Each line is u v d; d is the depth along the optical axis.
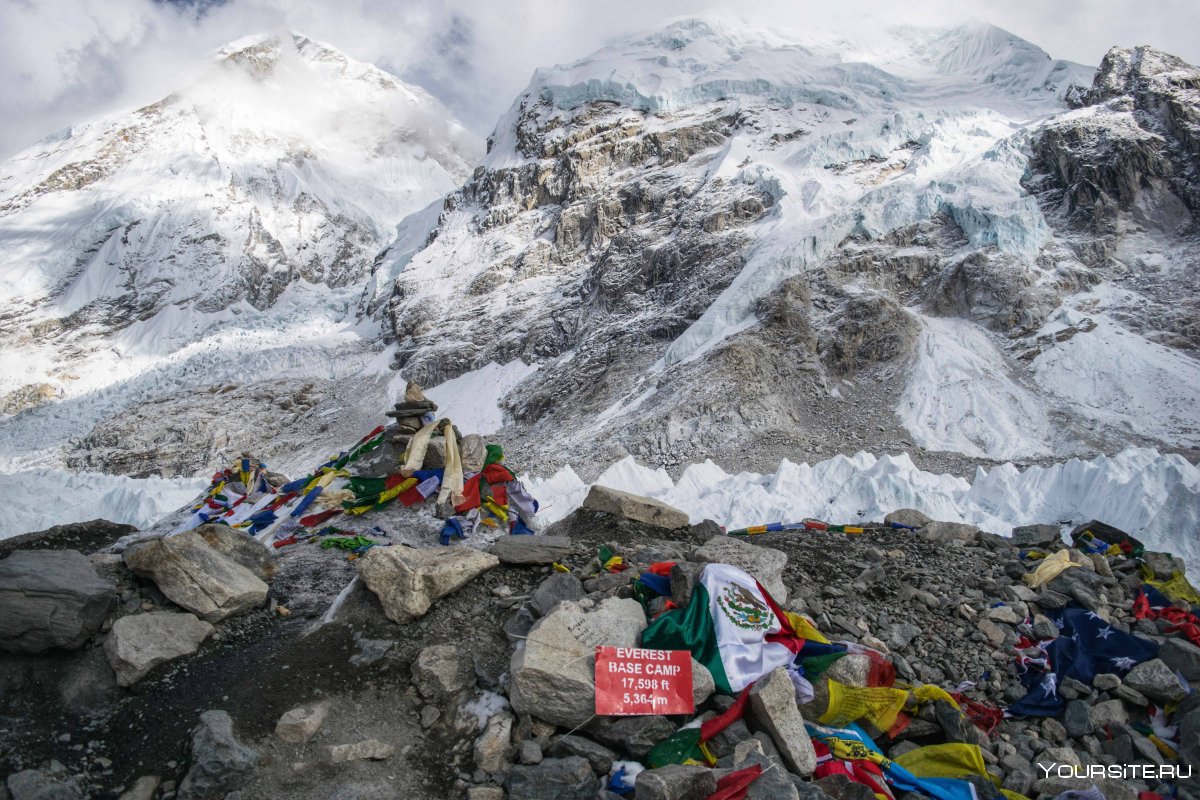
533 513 12.18
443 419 12.77
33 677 7.05
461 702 7.27
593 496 11.62
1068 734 7.68
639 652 7.06
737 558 8.88
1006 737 7.68
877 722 7.44
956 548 11.15
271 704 7.05
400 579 8.18
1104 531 11.42
